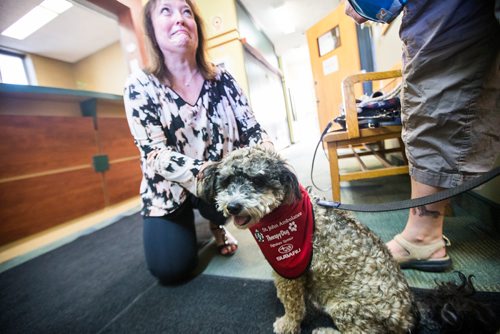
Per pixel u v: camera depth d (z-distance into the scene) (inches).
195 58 44.8
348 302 24.5
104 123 109.0
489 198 41.1
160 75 42.6
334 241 25.6
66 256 63.6
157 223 42.4
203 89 44.4
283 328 28.5
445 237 36.7
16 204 78.5
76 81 221.0
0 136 76.2
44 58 200.5
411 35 26.1
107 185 108.4
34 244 77.4
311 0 185.2
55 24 161.9
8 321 39.3
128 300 40.4
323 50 160.2
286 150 215.9
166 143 40.2
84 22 165.0
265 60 193.3
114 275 50.0
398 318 22.8
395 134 50.9
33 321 38.5
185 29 40.4
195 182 34.9
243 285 38.9
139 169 126.0
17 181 79.2
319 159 140.0
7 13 145.0
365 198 64.5
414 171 31.2
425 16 24.6
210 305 35.6
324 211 27.8
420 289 30.7
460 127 25.8
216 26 145.3
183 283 42.4
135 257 57.6
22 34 166.9
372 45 133.4
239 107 47.8
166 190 41.7
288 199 27.4
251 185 29.7
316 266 25.8
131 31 127.4
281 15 201.8
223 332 30.4
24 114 88.7
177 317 34.3
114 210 106.9
